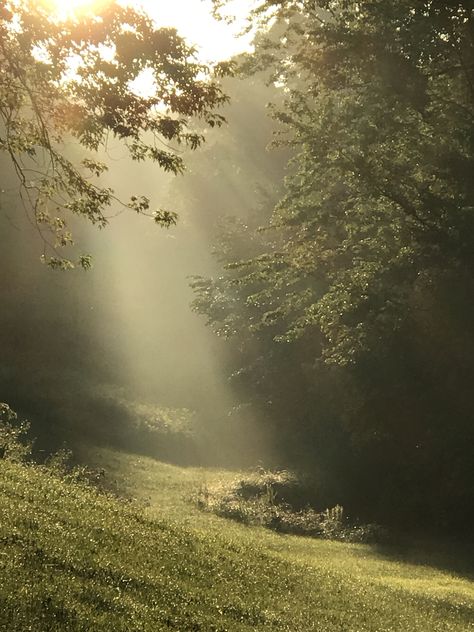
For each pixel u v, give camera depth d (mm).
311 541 22844
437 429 24672
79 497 13789
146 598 8484
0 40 10273
